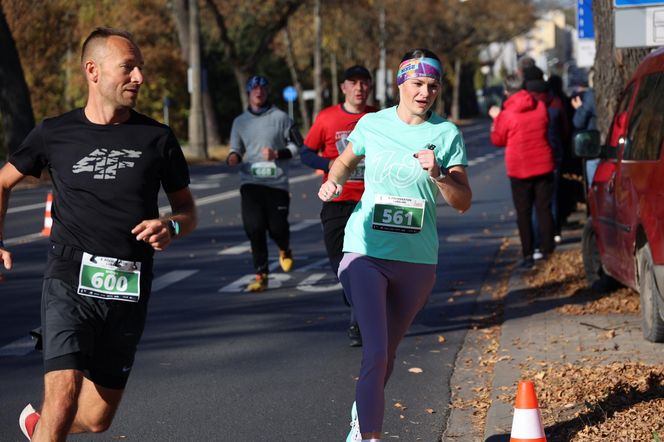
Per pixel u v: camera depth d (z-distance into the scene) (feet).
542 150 55.77
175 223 22.13
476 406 30.35
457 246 68.90
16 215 91.66
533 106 55.47
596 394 28.09
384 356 23.86
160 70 230.89
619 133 43.65
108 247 21.90
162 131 22.49
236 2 233.55
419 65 24.64
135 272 22.09
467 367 35.68
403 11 325.62
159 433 28.30
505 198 104.17
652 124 36.78
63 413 20.79
